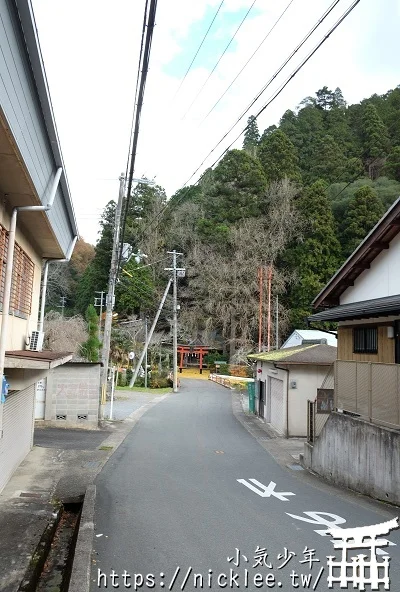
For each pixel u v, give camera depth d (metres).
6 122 4.43
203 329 49.75
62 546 6.44
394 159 39.34
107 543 5.89
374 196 38.94
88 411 17.00
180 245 48.25
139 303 47.38
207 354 53.66
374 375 9.33
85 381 17.06
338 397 11.06
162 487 9.23
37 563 5.49
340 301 14.00
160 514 7.27
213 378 46.25
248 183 47.28
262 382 23.11
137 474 10.41
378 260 12.05
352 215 39.59
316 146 47.50
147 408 25.00
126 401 27.91
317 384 17.52
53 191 6.98
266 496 8.73
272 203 45.25
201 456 13.08
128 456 12.55
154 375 41.34
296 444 15.98
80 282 53.53
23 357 6.88
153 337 47.88
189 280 47.88
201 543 5.95
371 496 8.84
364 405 9.71
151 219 45.88
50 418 16.84
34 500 7.91
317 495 8.97
